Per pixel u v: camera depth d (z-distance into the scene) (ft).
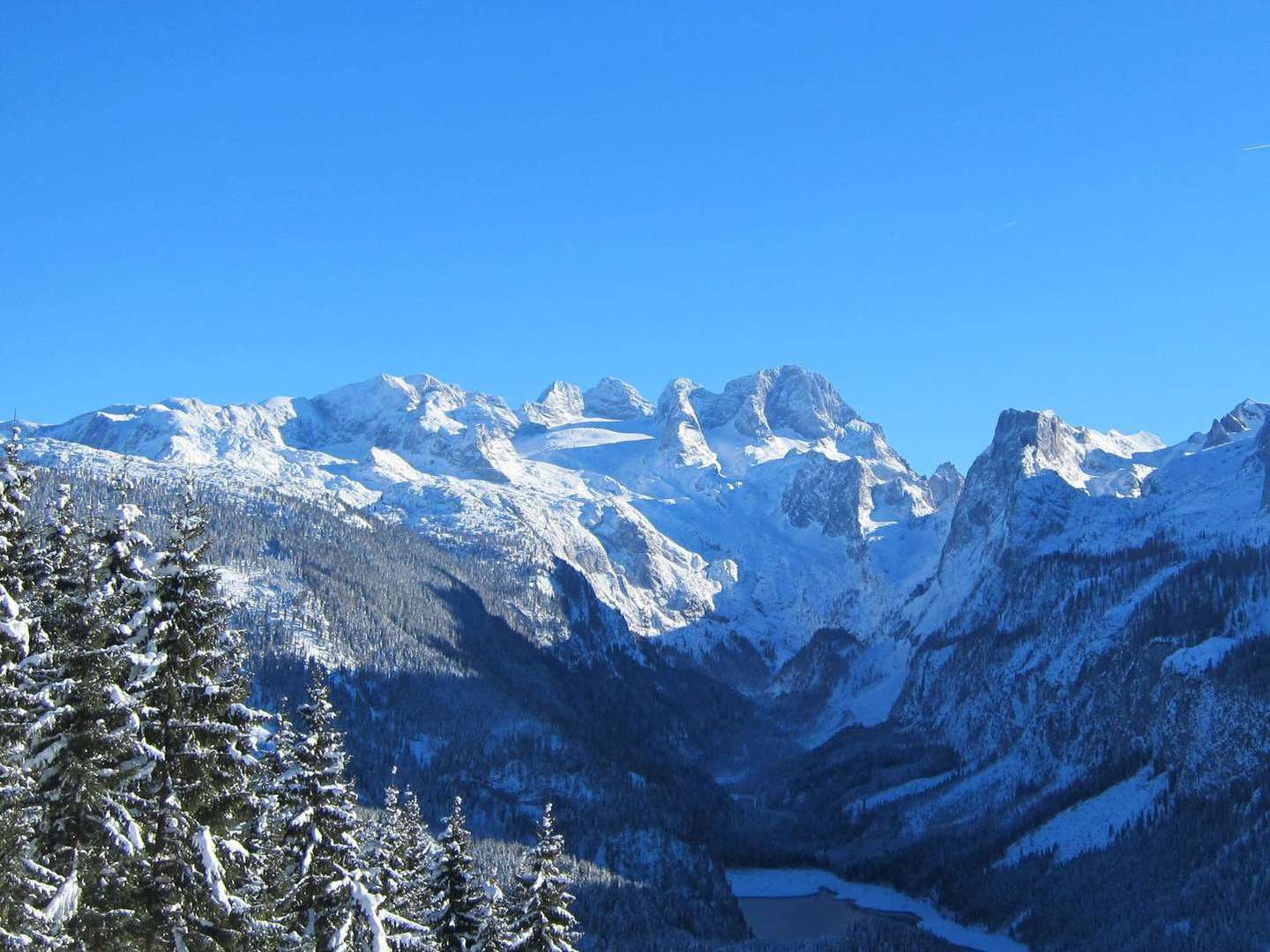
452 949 285.23
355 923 222.69
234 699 184.34
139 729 173.47
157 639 177.78
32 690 164.76
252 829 192.95
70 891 160.76
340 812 222.89
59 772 168.55
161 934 173.68
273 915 188.75
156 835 176.04
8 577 170.50
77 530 183.73
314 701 232.73
